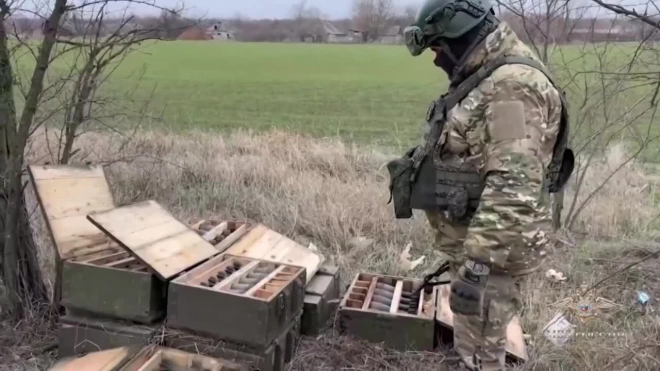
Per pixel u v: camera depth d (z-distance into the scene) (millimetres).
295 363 3078
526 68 2342
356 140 11430
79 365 2676
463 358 2680
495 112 2318
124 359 2668
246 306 2688
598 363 3238
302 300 3172
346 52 36281
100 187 3477
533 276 4293
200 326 2764
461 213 2516
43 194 3189
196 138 8695
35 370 2994
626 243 5082
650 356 3164
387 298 3539
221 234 3887
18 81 3691
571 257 4789
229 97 18938
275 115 15719
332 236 5121
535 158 2271
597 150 6137
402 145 10695
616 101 5348
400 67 29203
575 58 5379
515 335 3404
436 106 2611
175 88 20250
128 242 2900
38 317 3393
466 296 2402
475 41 2482
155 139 8109
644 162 8031
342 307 3361
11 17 3328
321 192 6129
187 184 6496
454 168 2533
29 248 3467
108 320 2920
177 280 2816
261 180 6617
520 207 2250
